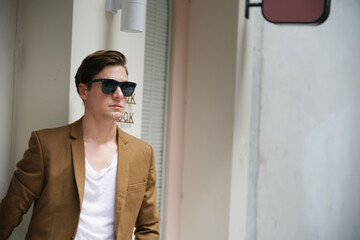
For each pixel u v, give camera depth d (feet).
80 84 6.94
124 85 6.88
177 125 12.30
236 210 11.79
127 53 9.04
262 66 13.32
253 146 13.04
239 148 11.81
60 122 7.79
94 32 8.25
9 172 8.27
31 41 8.27
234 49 11.61
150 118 11.58
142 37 9.40
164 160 12.05
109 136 7.02
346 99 19.63
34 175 6.36
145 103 11.37
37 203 6.48
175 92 12.19
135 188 7.11
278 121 14.38
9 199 6.40
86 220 6.57
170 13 11.98
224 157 11.68
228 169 11.59
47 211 6.34
